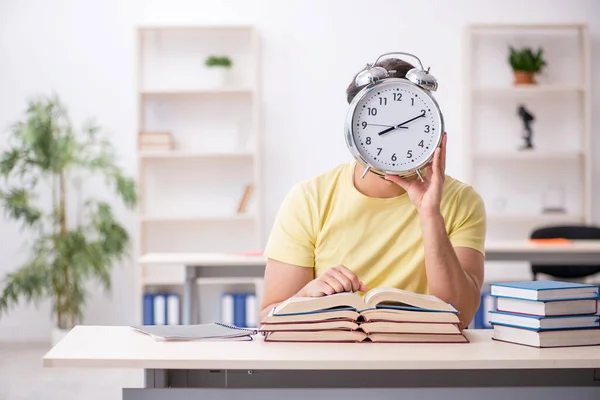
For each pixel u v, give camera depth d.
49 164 5.36
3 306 5.63
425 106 1.94
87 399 4.13
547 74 6.03
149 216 5.79
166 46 5.95
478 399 1.74
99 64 5.92
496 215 5.79
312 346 1.80
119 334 1.96
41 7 5.90
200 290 5.66
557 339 1.81
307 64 5.96
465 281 1.97
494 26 5.80
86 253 5.34
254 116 5.75
